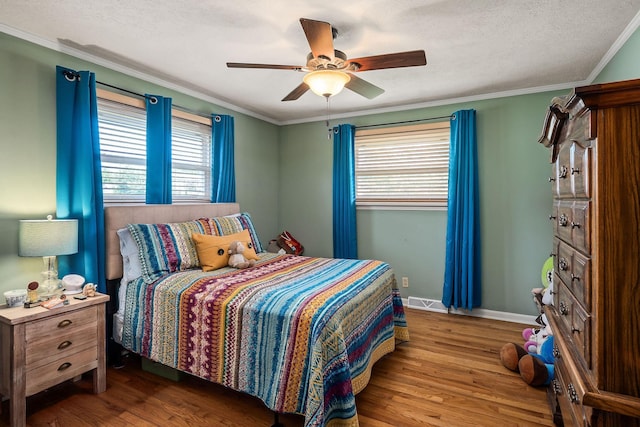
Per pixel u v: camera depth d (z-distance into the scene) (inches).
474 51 99.7
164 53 101.2
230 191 148.5
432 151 153.6
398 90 135.1
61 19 81.9
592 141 43.1
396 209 160.4
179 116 129.4
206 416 77.3
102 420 75.6
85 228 94.5
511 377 94.3
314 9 77.4
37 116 90.9
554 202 70.5
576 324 50.9
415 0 74.0
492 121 139.9
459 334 125.5
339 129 167.6
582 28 86.1
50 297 82.2
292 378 67.4
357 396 85.4
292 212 187.5
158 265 97.3
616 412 39.6
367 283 93.3
